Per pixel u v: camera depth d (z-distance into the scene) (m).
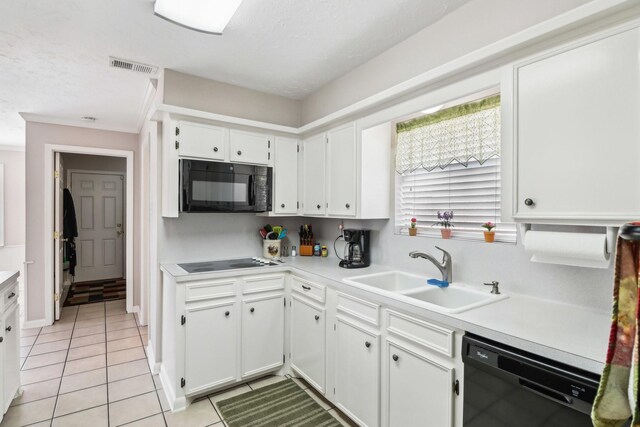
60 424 2.04
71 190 5.57
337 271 2.36
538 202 1.33
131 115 3.62
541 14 1.48
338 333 2.07
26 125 3.65
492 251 1.87
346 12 1.84
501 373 1.21
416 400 1.57
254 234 3.05
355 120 2.40
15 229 5.65
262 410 2.20
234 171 2.58
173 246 2.70
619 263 0.75
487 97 1.93
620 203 1.11
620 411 0.74
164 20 1.88
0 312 1.99
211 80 2.70
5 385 2.05
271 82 2.78
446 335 1.43
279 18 1.88
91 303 4.57
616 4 1.08
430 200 2.32
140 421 2.08
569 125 1.24
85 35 2.03
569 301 1.56
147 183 3.65
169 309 2.37
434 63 1.94
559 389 1.05
